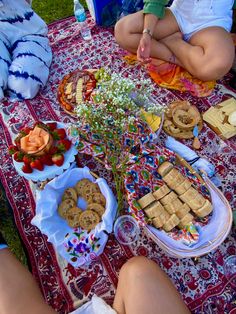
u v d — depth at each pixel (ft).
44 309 2.33
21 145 2.85
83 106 2.42
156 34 3.41
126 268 2.38
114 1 3.89
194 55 3.25
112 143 2.72
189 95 3.38
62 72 3.74
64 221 2.75
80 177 2.86
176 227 2.60
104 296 2.58
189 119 3.08
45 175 2.82
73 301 2.58
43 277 2.70
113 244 2.73
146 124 2.84
